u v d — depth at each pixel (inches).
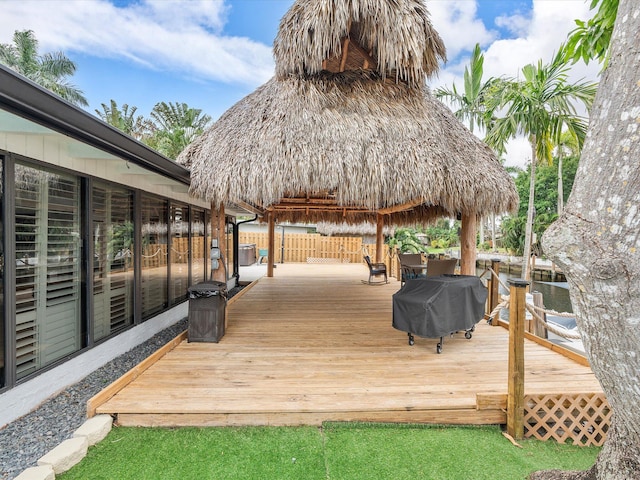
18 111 86.7
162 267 227.9
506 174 195.0
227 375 131.6
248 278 447.5
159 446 97.9
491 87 506.0
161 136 917.2
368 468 90.4
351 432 105.9
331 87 175.0
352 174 160.7
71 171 141.9
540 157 440.1
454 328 157.9
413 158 165.8
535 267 696.4
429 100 204.1
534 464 94.9
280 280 396.2
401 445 100.4
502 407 110.7
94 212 158.6
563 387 120.3
